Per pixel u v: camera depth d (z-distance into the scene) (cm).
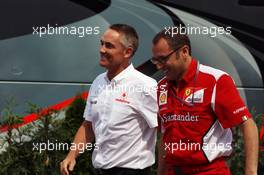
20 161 789
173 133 553
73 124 806
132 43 609
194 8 912
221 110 538
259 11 926
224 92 535
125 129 607
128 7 894
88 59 876
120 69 612
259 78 922
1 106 853
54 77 868
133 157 609
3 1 868
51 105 865
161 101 563
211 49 915
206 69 547
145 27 892
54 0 877
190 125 544
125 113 606
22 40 868
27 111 808
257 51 923
